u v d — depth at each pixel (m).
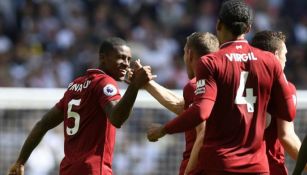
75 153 11.73
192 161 10.83
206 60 10.37
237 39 10.61
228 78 10.33
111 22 35.16
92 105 11.66
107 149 11.73
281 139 10.96
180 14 35.75
